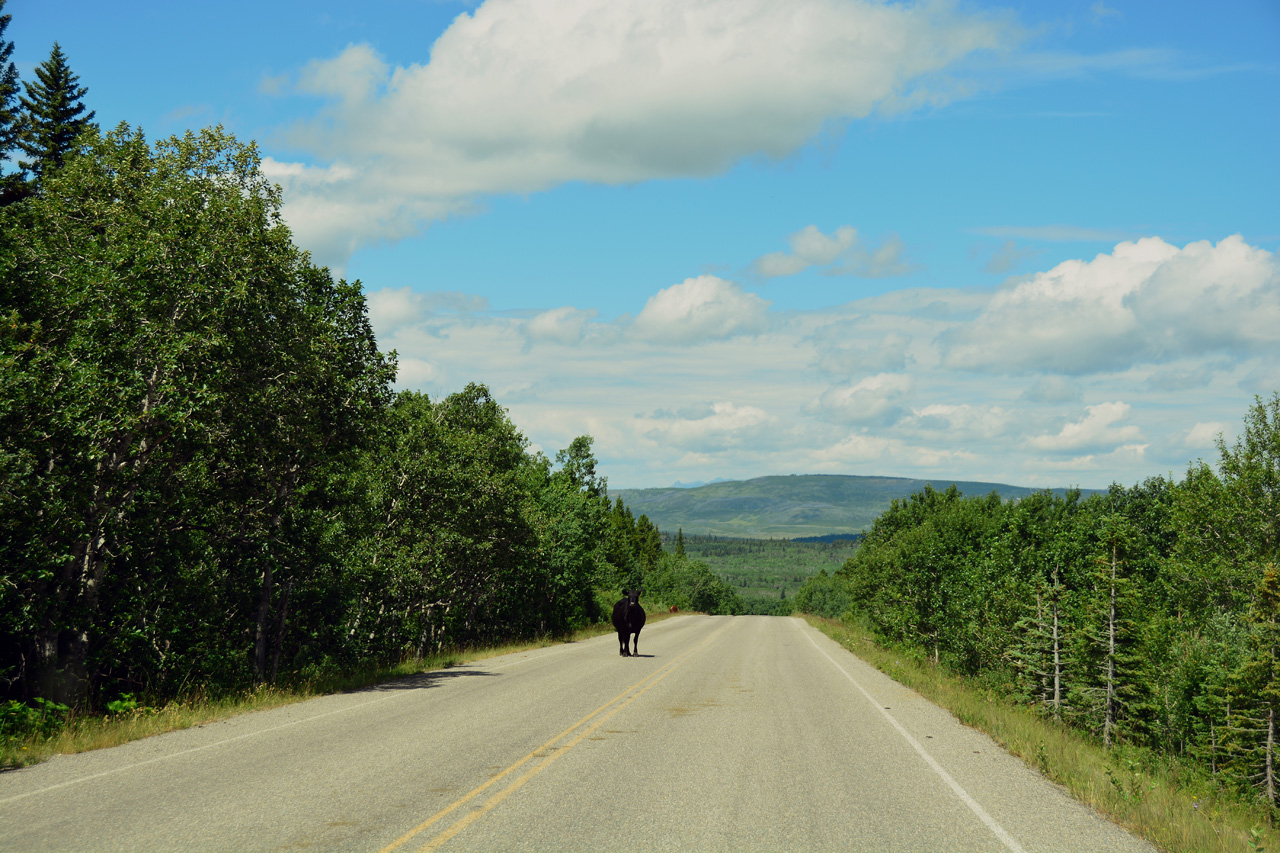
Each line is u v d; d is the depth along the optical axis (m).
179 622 16.11
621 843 6.08
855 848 6.10
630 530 106.69
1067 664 17.22
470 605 35.56
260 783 7.88
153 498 15.91
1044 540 27.17
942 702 15.58
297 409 17.97
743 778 8.41
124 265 15.11
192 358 14.76
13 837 6.05
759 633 39.78
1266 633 14.99
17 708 11.09
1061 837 6.53
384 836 6.13
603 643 32.19
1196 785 12.81
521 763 8.93
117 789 7.61
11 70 28.05
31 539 13.08
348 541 23.06
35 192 24.56
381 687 16.80
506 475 32.78
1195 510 33.56
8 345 14.12
